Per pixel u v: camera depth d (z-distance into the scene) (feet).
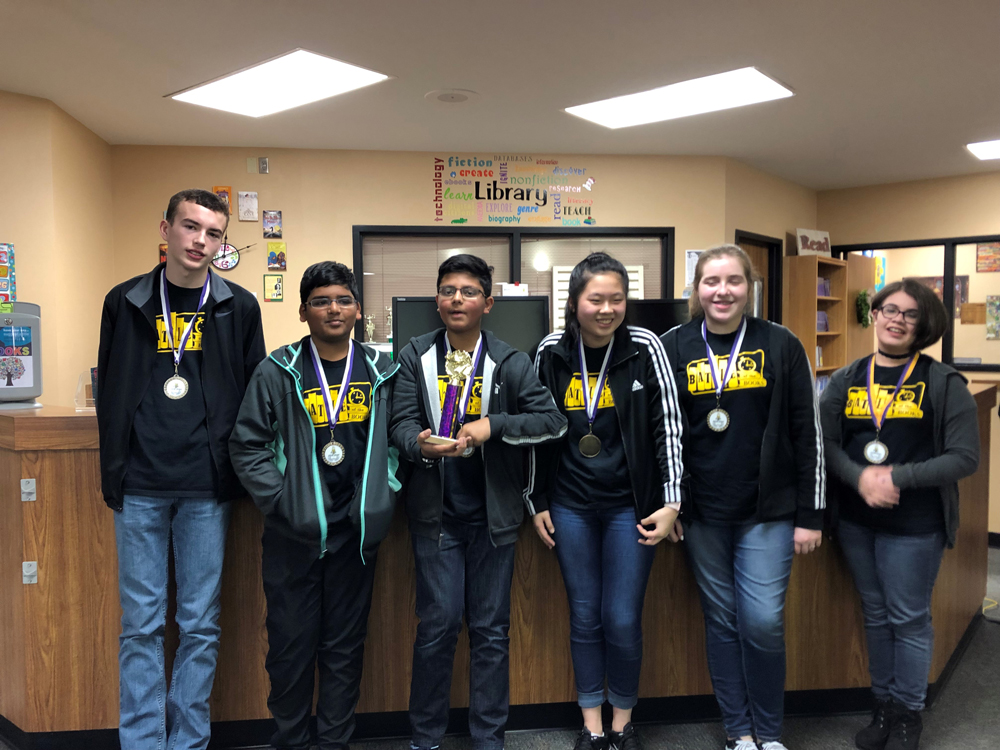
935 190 17.49
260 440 5.27
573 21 8.90
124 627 5.58
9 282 11.03
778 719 5.89
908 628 6.18
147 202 14.15
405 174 14.98
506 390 5.60
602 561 5.97
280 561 5.34
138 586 5.50
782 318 17.78
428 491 5.54
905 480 5.88
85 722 6.28
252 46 9.53
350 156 14.80
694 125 13.38
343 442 5.48
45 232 11.39
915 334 6.04
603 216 15.57
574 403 5.85
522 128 13.44
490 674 5.68
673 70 10.52
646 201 15.64
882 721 6.47
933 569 6.14
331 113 12.39
